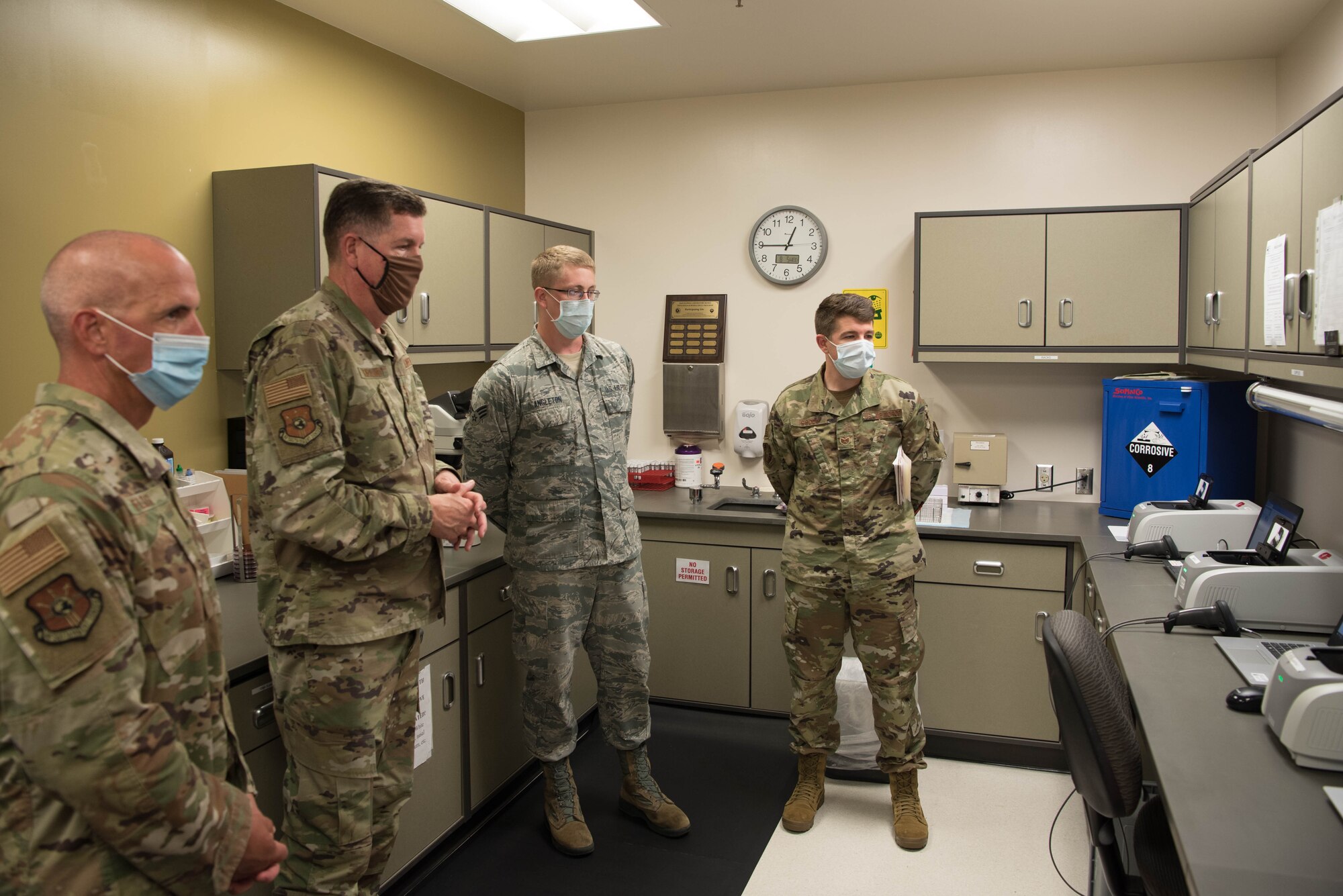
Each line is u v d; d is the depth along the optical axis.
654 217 4.10
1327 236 1.89
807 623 2.72
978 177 3.70
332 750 1.74
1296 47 3.16
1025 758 3.19
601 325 4.21
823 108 3.85
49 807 1.12
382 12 3.01
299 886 1.79
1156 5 2.90
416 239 1.77
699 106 4.00
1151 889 1.68
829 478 2.62
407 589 1.81
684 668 3.56
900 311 3.81
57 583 1.07
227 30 2.74
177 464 2.60
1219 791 1.37
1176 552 2.67
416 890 2.49
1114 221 3.29
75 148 2.32
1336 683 1.44
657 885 2.51
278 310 2.68
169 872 1.19
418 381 1.93
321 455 1.63
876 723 2.71
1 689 1.06
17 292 2.21
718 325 3.99
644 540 3.55
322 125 3.10
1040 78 3.61
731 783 3.08
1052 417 3.70
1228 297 2.75
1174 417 3.16
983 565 3.14
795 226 3.89
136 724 1.12
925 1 2.89
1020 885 2.49
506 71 3.63
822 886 2.50
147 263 1.22
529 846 2.71
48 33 2.25
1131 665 1.91
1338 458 2.64
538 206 4.27
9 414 2.21
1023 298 3.39
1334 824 1.28
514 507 2.54
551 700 2.60
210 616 1.32
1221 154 3.46
